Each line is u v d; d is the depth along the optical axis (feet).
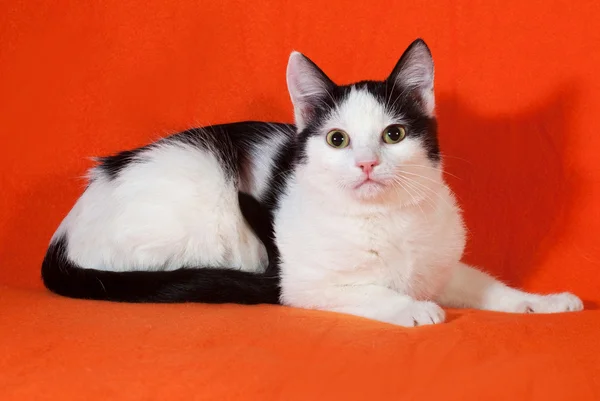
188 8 11.13
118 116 11.22
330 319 7.63
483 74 10.73
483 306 8.77
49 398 5.83
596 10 10.30
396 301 7.81
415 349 6.56
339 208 8.09
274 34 11.14
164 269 9.22
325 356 6.44
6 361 6.41
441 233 8.36
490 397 5.83
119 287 8.73
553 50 10.49
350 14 11.02
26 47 11.14
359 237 8.06
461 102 10.81
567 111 10.48
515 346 6.66
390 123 8.02
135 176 9.32
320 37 11.09
